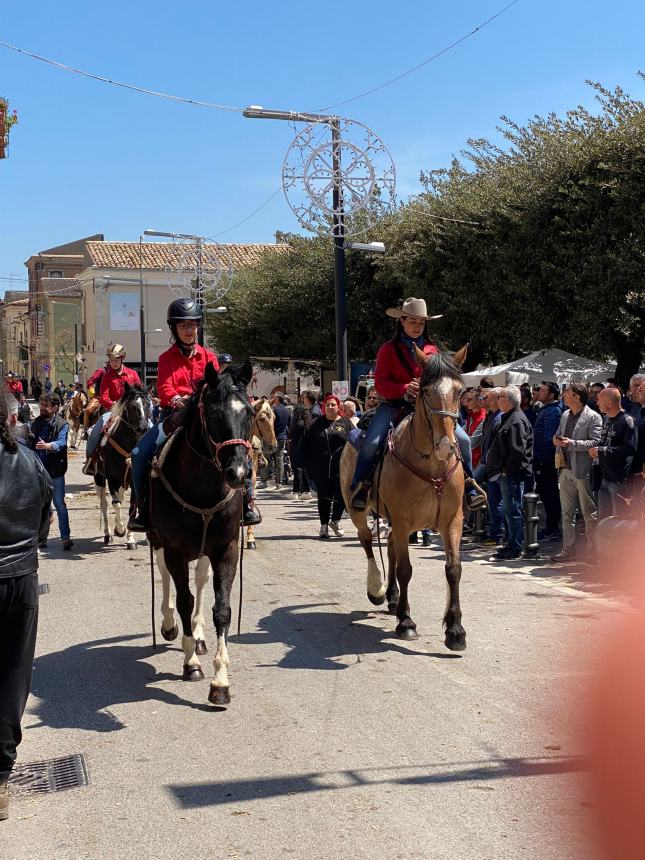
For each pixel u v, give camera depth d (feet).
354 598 30.45
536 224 59.98
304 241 108.99
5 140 72.69
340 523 50.83
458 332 73.31
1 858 13.15
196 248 91.56
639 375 32.22
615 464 31.73
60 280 251.39
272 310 106.63
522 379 58.08
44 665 23.11
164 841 13.48
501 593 30.14
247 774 15.88
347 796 14.82
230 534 20.26
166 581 24.64
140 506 22.71
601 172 56.08
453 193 70.85
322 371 108.99
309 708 19.27
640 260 53.98
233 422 18.81
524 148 63.36
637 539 28.94
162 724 18.62
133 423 39.50
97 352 177.99
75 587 32.73
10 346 351.67
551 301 61.98
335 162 46.03
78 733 18.29
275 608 28.99
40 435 40.68
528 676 20.90
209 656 23.58
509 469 36.22
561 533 41.22
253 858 12.86
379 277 86.33
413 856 12.76
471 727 17.80
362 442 26.89
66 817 14.43
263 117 50.26
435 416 22.07
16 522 14.06
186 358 23.98
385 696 19.90
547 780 15.11
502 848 12.88
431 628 25.88
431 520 23.79
